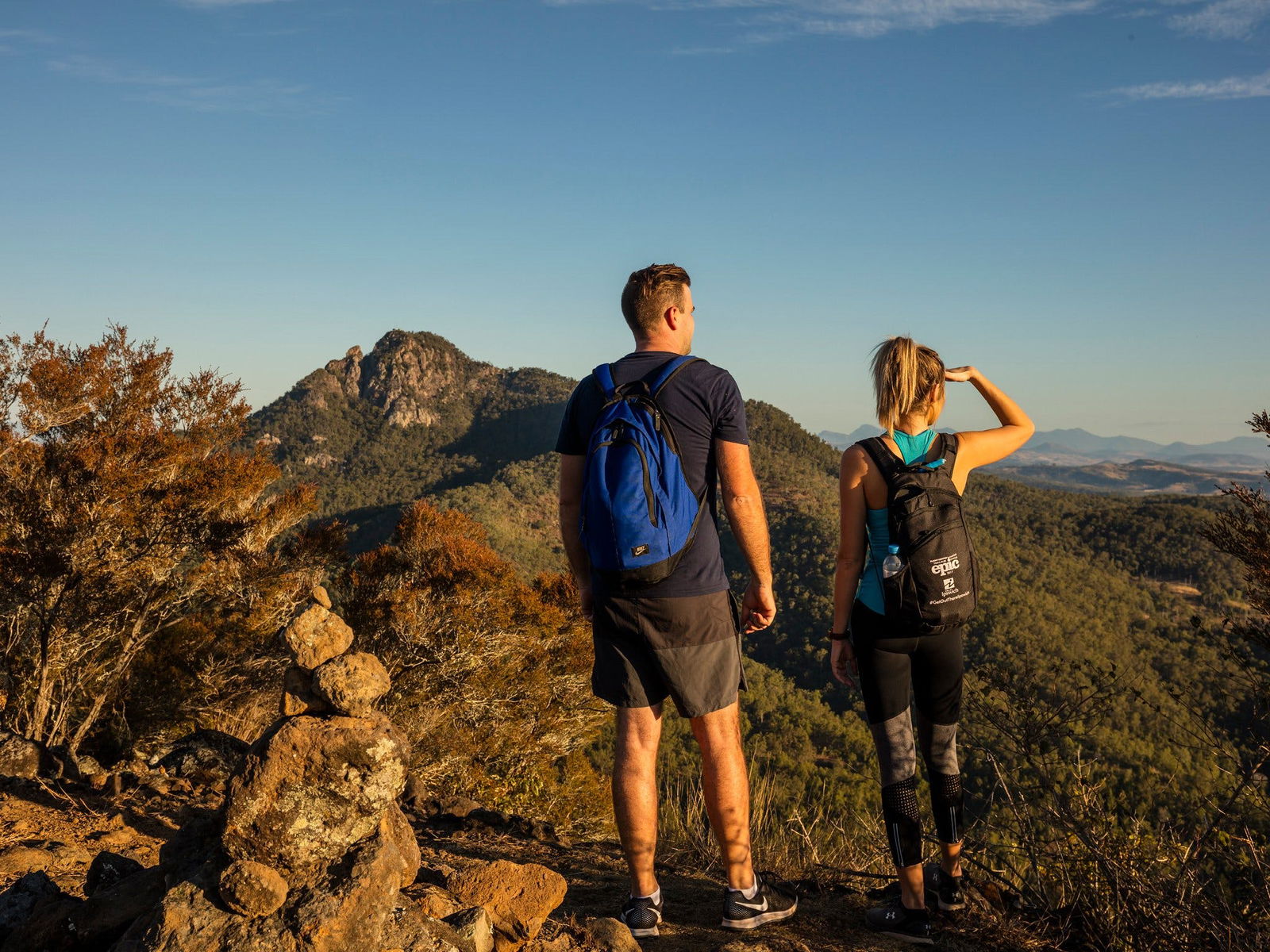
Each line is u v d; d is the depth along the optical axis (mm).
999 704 2756
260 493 14336
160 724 13062
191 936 1414
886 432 2414
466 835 3672
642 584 2088
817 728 67625
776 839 3373
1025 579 126750
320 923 1420
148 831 3111
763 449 173750
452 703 16422
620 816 2252
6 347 11586
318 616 1563
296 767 1476
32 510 11352
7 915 1820
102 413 12469
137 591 12484
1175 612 120250
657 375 2230
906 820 2332
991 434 2541
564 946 1924
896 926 2340
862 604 2400
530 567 105312
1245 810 2432
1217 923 2270
